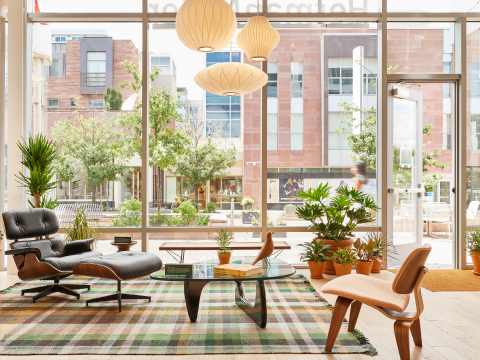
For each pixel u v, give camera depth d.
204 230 4.73
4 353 2.28
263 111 4.79
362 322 2.84
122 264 3.07
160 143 4.81
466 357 2.25
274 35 3.33
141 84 4.78
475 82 4.81
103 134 4.78
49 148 4.34
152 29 4.79
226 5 2.88
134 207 4.76
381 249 4.30
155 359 2.21
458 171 4.81
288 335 2.56
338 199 4.40
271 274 2.67
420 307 2.14
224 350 2.33
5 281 4.11
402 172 4.90
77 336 2.55
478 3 4.71
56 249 3.72
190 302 2.79
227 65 3.12
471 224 4.78
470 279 4.15
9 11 4.48
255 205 4.86
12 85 4.48
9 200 4.47
